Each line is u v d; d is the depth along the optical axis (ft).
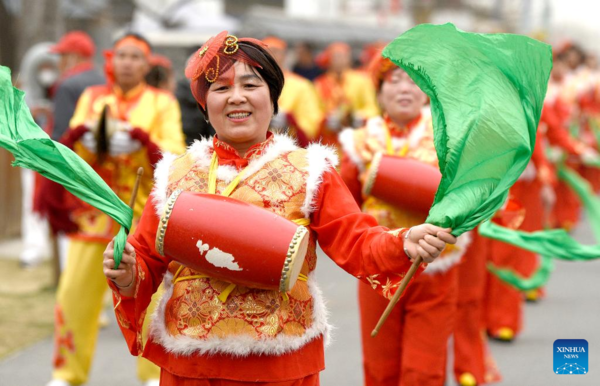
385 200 18.35
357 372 24.14
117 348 26.86
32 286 34.78
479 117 11.92
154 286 13.06
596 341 27.37
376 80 20.04
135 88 22.18
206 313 12.35
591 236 50.06
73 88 27.35
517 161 12.07
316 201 12.69
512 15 172.45
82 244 21.38
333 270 39.19
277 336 12.25
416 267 11.80
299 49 62.90
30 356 25.72
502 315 27.37
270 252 11.78
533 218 30.91
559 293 34.94
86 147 21.83
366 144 19.57
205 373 12.35
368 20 152.35
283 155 12.86
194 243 11.98
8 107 12.32
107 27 58.13
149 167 21.36
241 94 12.62
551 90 41.47
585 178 50.52
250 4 112.47
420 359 18.34
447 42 12.12
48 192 21.52
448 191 11.88
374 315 18.69
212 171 12.89
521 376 23.93
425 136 19.33
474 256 21.40
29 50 50.52
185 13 74.90
